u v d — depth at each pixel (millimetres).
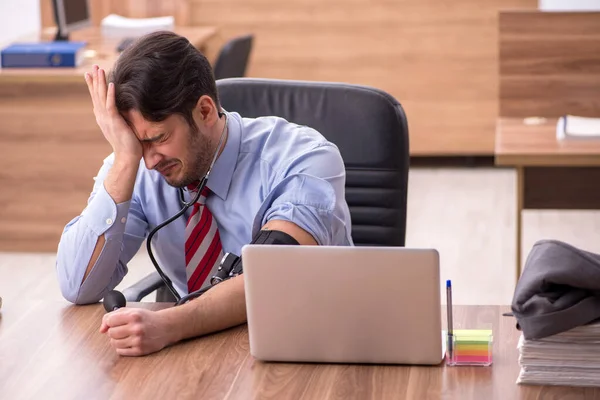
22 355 2215
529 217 6289
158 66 2354
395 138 2953
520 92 4824
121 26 6598
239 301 2311
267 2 7223
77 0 6289
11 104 5516
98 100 2479
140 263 5488
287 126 2697
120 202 2539
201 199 2633
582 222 6188
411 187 6957
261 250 2059
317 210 2480
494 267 5379
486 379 2039
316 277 2057
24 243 5711
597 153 3922
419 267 2021
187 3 7055
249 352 2195
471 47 7141
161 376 2088
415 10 7125
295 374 2076
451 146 7328
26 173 5617
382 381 2033
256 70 7352
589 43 4742
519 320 2004
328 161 2592
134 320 2191
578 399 1941
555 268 2014
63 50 5422
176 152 2424
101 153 5570
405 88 7266
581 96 4789
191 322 2258
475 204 6535
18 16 7645
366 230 3002
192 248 2633
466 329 2268
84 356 2201
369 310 2064
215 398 1979
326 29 7234
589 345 1972
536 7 7039
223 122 2605
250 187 2621
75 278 2533
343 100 2969
